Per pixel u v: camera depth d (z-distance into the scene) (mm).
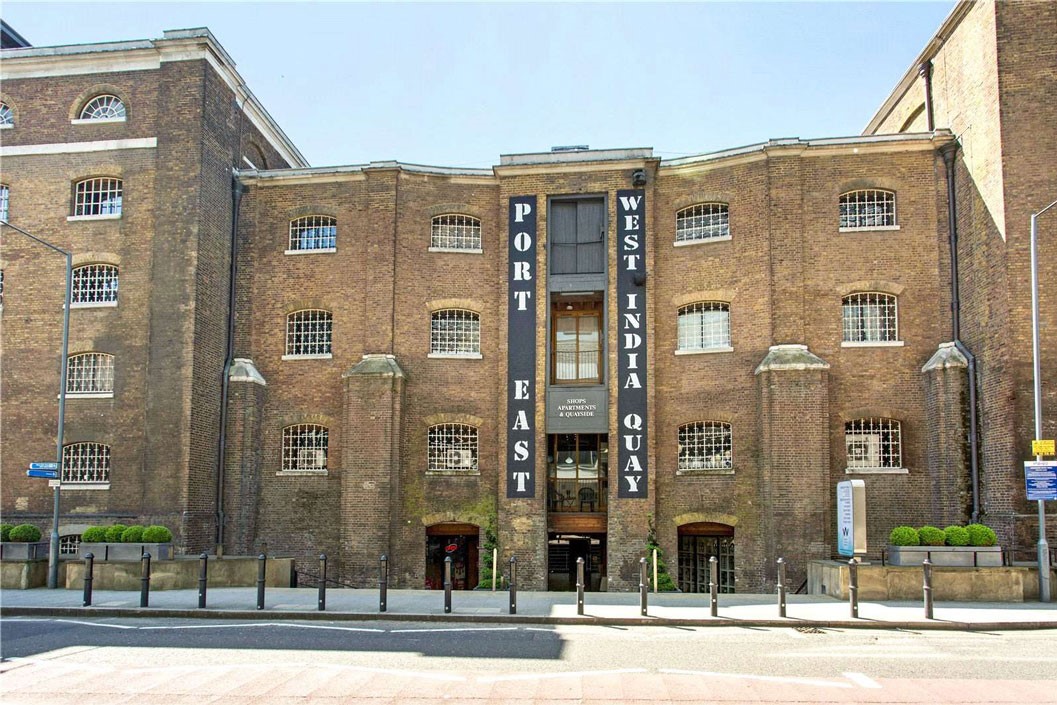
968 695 10156
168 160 27031
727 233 27047
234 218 28734
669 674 11289
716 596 17109
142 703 9602
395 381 26766
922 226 26156
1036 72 23531
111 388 26688
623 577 25828
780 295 25797
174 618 17000
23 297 27344
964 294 25359
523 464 26688
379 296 27641
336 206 28656
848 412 25703
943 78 27266
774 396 24969
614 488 26266
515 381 27078
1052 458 22391
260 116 31469
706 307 27172
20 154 27859
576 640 14109
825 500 24484
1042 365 22812
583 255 27688
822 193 26500
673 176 27766
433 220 28531
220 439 27312
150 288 26672
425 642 13680
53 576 21516
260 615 17016
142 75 27672
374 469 26344
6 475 26625
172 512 25391
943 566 19781
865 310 26266
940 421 24844
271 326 28422
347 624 16047
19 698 9820
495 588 25797
